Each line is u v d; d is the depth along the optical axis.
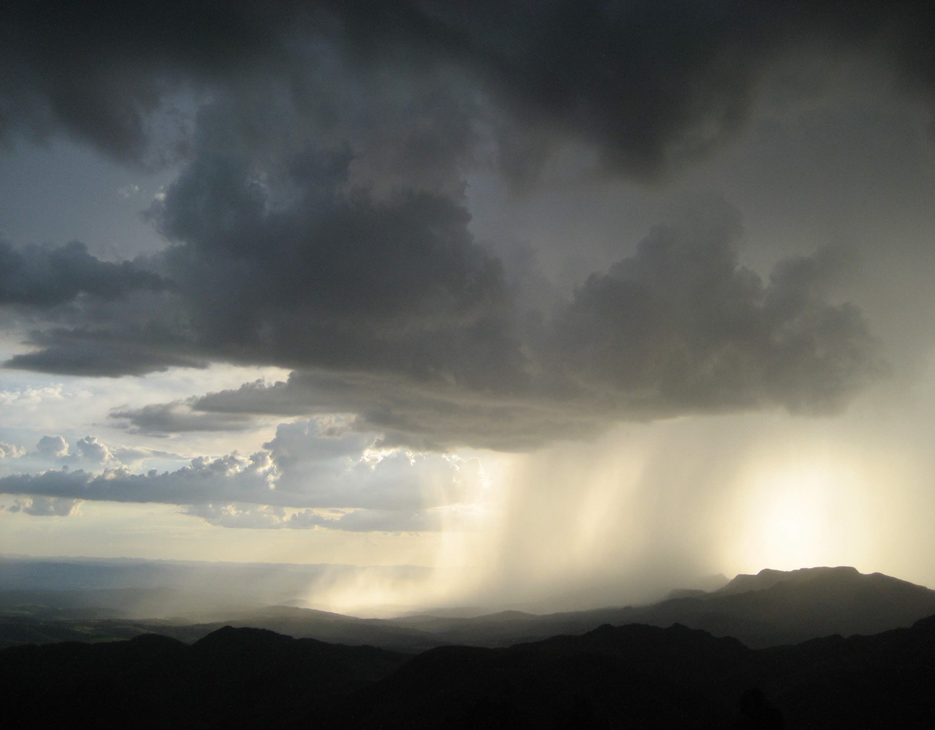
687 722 117.06
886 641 147.75
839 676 132.50
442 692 123.62
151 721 137.38
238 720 139.00
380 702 129.25
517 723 102.94
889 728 114.88
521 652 139.88
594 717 98.62
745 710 100.44
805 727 120.38
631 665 135.50
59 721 130.62
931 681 123.56
